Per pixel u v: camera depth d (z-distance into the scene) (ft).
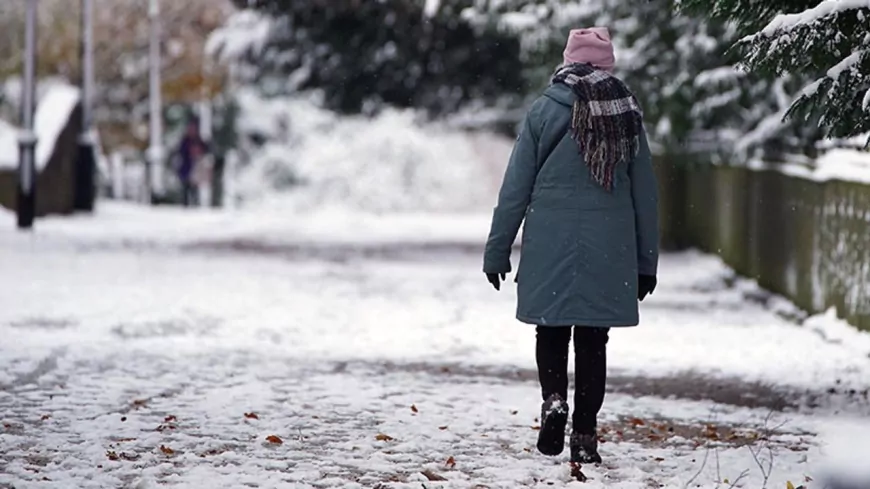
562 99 53.11
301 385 70.95
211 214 277.44
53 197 236.63
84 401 64.80
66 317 96.12
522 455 54.90
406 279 137.08
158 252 163.84
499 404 66.69
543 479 50.93
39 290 113.70
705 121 152.35
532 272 52.85
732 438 60.13
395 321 100.99
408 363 80.43
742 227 134.72
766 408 67.77
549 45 159.22
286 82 246.47
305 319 100.73
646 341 92.63
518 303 53.42
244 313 102.94
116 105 378.12
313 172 382.63
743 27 69.56
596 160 52.19
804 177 106.73
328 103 242.37
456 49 222.28
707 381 76.02
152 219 248.52
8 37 345.51
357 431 59.21
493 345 89.15
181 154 327.67
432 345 88.69
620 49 151.94
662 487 49.62
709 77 140.87
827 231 99.96
